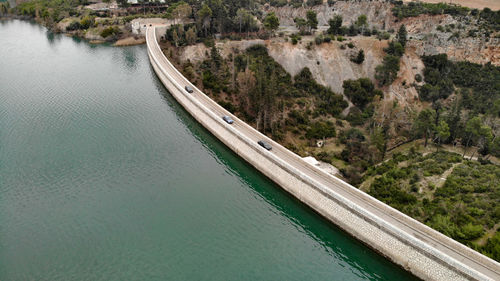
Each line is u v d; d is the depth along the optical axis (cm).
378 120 11994
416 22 16225
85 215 7819
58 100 13025
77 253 6900
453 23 15062
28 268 6562
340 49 15000
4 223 7525
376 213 7269
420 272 6475
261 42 15562
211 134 11312
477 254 6147
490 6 16500
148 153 10138
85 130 11112
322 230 7988
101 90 13938
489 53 14075
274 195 9062
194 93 12725
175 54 15850
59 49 18925
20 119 11644
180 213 8031
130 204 8206
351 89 13762
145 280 6384
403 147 11062
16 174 9006
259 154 9475
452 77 14050
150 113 12350
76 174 9088
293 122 11938
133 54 18212
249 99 11988
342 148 10894
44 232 7344
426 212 7556
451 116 11175
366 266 7144
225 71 14225
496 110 11694
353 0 18675
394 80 14062
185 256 6931
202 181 9194
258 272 6675
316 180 8250
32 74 15400
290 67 14738
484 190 8006
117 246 7088
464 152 10119
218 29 16775
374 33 16025
